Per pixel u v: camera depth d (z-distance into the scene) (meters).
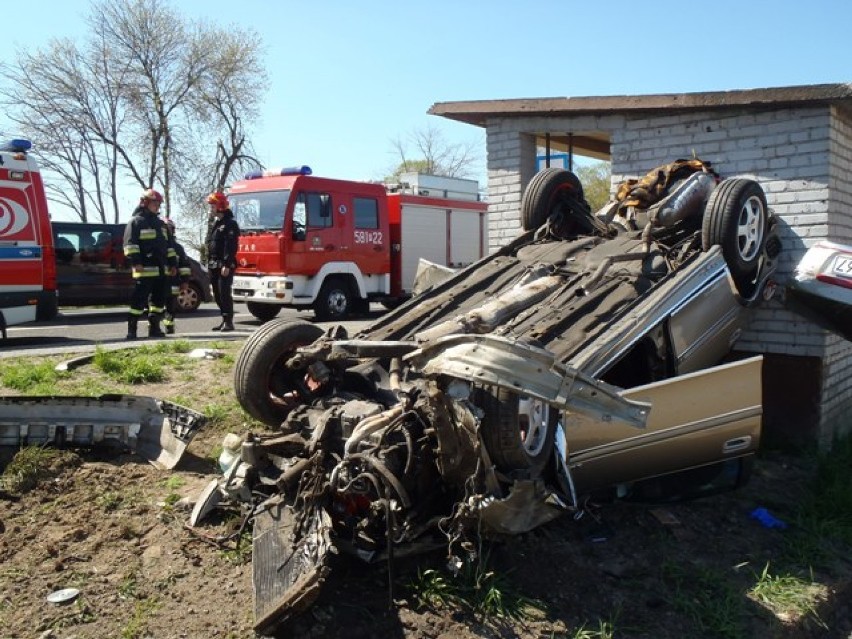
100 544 4.23
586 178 31.19
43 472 4.84
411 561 4.21
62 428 5.12
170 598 3.81
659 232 6.34
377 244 15.77
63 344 9.41
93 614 3.66
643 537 5.10
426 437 3.99
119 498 4.70
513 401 3.91
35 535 4.27
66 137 31.58
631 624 4.10
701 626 4.17
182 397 6.40
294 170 14.51
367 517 3.95
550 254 6.16
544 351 3.57
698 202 6.46
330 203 14.73
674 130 7.82
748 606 4.40
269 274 14.14
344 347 4.53
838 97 6.70
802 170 7.15
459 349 3.70
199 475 5.11
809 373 7.27
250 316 15.96
